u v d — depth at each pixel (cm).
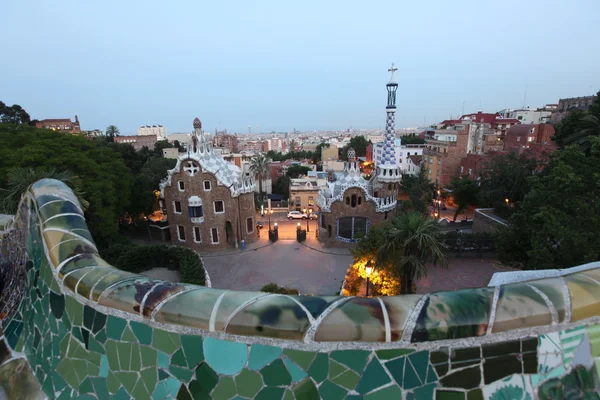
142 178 3866
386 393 280
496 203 3606
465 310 282
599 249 1405
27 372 471
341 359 284
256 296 322
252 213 3825
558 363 279
